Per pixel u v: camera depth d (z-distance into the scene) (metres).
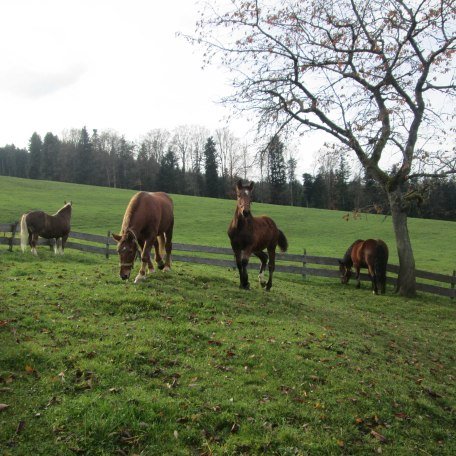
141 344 6.00
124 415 4.30
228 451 4.11
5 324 6.12
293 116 12.38
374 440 4.75
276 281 15.21
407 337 9.68
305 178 69.06
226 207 47.81
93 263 13.73
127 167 86.75
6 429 3.95
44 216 14.00
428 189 14.26
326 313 10.05
